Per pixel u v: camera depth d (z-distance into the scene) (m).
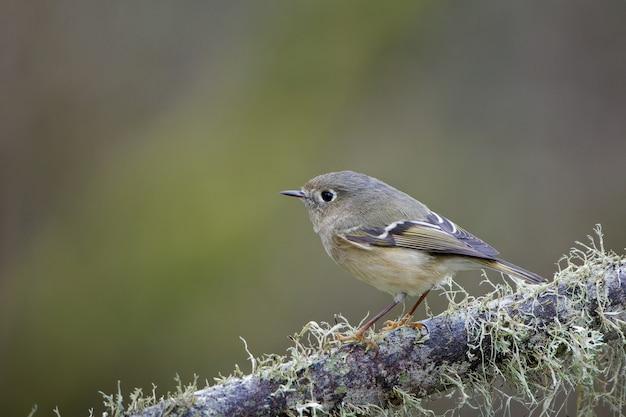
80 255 13.42
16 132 14.51
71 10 15.32
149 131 14.77
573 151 13.93
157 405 5.48
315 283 12.54
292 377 5.73
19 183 14.28
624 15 14.47
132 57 15.38
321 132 14.17
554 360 5.86
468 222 13.19
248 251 12.95
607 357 6.49
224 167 13.93
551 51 14.60
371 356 5.89
